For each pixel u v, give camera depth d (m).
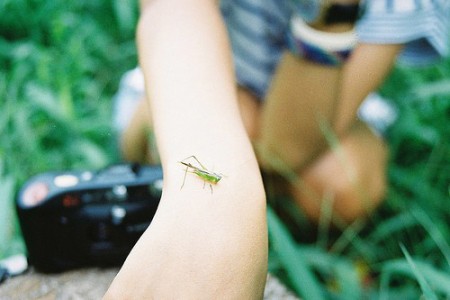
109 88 1.26
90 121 1.13
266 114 0.80
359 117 0.95
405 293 0.81
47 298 0.60
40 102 1.05
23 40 1.30
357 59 0.77
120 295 0.40
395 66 1.15
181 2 0.53
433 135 1.03
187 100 0.47
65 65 1.20
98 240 0.62
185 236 0.41
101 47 1.31
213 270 0.40
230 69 0.50
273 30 0.85
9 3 1.31
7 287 0.62
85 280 0.63
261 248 0.42
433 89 1.01
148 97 0.49
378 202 0.93
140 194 0.61
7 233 0.79
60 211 0.59
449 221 0.95
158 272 0.40
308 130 0.77
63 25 1.25
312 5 0.65
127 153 1.00
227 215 0.41
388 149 1.00
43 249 0.61
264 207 0.43
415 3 0.74
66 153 1.05
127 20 1.31
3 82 1.14
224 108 0.47
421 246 0.90
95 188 0.59
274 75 0.81
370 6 0.74
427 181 1.00
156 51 0.50
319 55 0.69
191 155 0.44
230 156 0.44
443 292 0.75
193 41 0.50
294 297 0.65
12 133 1.07
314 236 0.98
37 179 0.60
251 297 0.41
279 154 0.81
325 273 0.87
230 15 0.88
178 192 0.42
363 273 0.88
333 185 0.89
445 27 0.80
